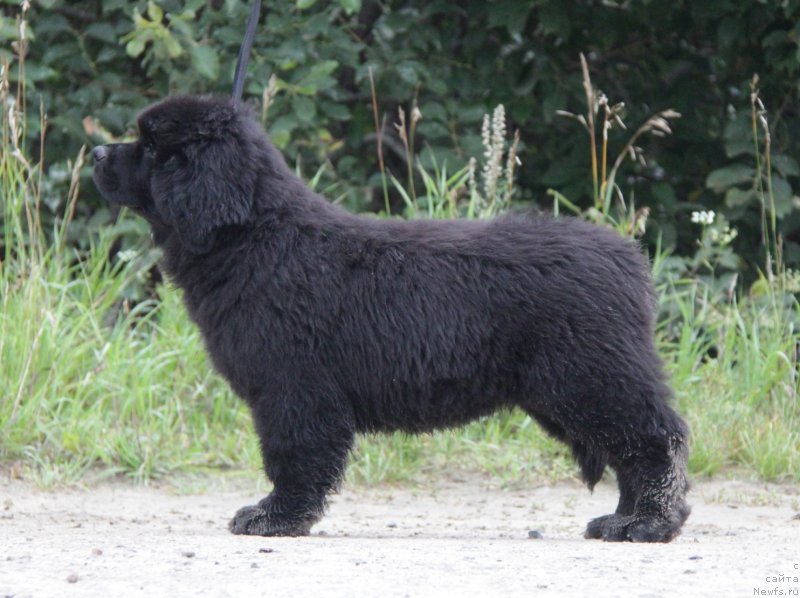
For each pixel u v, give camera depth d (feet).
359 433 28.89
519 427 41.39
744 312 45.60
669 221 51.75
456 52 54.03
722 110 54.44
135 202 29.25
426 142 51.55
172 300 43.50
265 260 27.89
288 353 27.63
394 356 27.68
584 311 27.37
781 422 41.06
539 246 28.12
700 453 39.47
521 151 54.34
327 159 50.52
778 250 45.80
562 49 53.47
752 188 49.83
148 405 40.88
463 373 27.66
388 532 30.91
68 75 50.26
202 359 41.83
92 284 43.42
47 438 38.58
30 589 20.66
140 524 31.53
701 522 33.22
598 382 27.14
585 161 52.44
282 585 20.84
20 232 41.24
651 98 53.47
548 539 28.86
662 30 54.03
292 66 47.09
